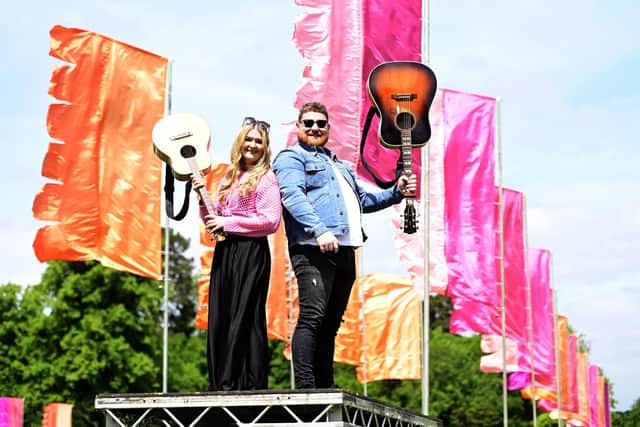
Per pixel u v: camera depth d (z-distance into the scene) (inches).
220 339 393.7
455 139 1025.5
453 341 3452.3
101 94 828.6
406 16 790.5
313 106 410.6
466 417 3179.1
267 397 361.4
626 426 3233.3
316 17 782.5
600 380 2228.1
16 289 2514.8
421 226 888.3
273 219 393.4
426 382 797.9
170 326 3868.1
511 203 1334.9
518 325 1337.4
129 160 831.7
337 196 406.3
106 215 823.7
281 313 984.3
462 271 1024.9
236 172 401.4
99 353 2422.5
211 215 391.5
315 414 388.8
